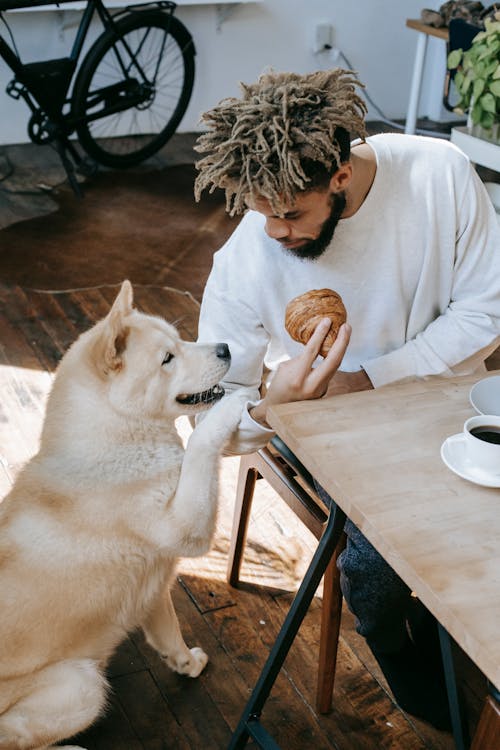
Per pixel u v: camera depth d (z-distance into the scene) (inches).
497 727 41.2
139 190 183.0
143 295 141.6
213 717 73.5
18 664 62.1
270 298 67.6
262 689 62.4
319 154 54.4
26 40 188.4
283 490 70.6
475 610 39.3
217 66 207.8
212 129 56.4
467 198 67.1
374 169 64.2
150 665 78.5
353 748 70.6
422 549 42.7
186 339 129.0
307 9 207.5
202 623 82.4
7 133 197.0
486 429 48.9
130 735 71.7
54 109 169.6
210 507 65.7
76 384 64.4
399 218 65.6
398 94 225.1
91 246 157.6
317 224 59.9
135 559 65.9
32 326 131.0
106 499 63.9
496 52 114.7
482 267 68.6
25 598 61.7
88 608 64.1
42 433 66.7
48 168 188.9
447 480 47.7
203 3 190.4
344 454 49.3
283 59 212.5
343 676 77.1
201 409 69.8
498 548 43.0
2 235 159.3
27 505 63.7
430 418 53.2
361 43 215.5
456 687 64.6
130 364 63.9
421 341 68.7
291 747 70.5
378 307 68.3
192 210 175.5
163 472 66.0
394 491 46.6
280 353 74.1
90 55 173.0
